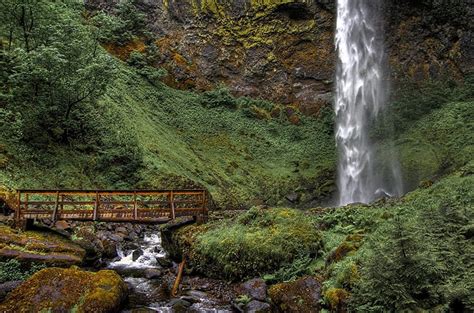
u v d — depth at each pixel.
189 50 39.84
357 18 39.81
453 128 30.16
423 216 8.18
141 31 38.25
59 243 11.92
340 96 39.62
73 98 21.83
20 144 19.05
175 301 9.55
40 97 20.98
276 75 40.72
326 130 38.47
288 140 37.56
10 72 21.09
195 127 35.28
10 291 8.55
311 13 39.78
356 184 34.00
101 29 25.08
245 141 36.09
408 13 36.78
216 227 13.07
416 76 36.44
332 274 8.21
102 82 22.44
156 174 24.11
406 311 5.95
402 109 35.06
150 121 31.67
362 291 6.87
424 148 30.30
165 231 14.16
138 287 10.83
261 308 8.73
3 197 14.79
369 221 11.09
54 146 21.02
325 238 10.96
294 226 11.13
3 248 10.30
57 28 21.75
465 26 34.88
